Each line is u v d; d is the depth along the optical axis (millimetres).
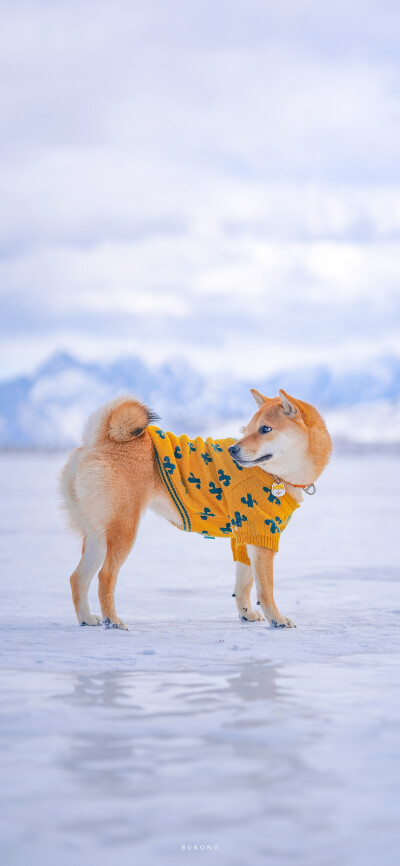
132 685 3553
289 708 3150
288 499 5574
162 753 2594
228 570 8969
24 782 2342
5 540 12461
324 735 2791
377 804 2188
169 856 1889
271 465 5543
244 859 1877
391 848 1935
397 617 5641
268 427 5508
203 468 5578
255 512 5418
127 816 2107
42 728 2875
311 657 4207
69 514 5613
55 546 11602
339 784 2330
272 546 5406
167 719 2986
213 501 5562
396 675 3752
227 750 2625
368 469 45250
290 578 8031
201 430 146625
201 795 2246
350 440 111062
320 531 13859
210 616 5859
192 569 9070
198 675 3760
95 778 2373
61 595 6977
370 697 3322
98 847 1936
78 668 3932
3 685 3559
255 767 2465
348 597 6691
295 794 2256
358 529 14156
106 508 5387
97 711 3100
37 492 26312
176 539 13656
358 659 4152
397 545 11500
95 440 5547
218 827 2043
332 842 1965
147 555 10797
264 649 4430
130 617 5797
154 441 5617
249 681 3627
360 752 2609
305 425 5633
